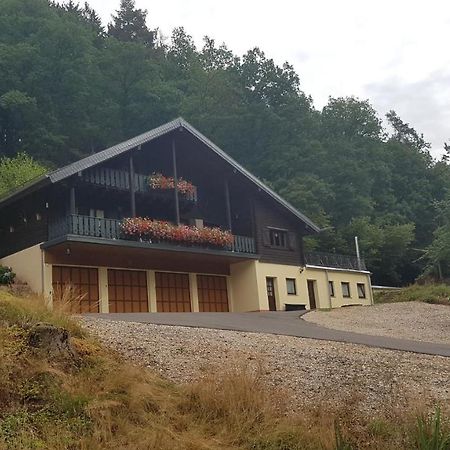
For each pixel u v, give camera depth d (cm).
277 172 4822
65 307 896
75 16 5806
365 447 646
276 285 2852
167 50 6238
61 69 4562
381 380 895
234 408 666
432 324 1812
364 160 5572
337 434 629
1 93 4338
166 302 2480
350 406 749
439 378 934
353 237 4681
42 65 4506
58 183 2125
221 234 2581
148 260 2450
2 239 2402
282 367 908
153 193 2500
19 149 4384
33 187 2083
